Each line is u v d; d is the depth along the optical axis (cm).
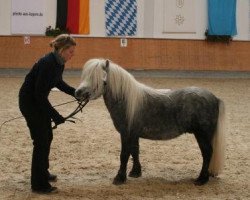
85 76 489
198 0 1881
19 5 1816
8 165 610
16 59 1764
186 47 1842
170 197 484
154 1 1869
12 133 816
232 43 1861
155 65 1817
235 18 1883
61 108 1080
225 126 530
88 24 1845
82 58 1789
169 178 556
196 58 1838
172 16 1881
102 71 488
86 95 486
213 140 527
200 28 1891
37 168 489
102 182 536
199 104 512
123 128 507
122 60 1808
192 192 502
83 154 676
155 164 623
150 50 1823
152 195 488
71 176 562
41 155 487
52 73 472
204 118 513
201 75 1834
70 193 493
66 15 1830
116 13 1855
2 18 1816
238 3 1898
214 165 532
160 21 1881
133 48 1817
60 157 656
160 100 511
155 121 512
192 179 549
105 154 678
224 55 1856
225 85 1594
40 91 468
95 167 605
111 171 586
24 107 484
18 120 934
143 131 514
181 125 517
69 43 477
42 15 1827
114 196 483
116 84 496
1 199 472
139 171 553
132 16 1864
